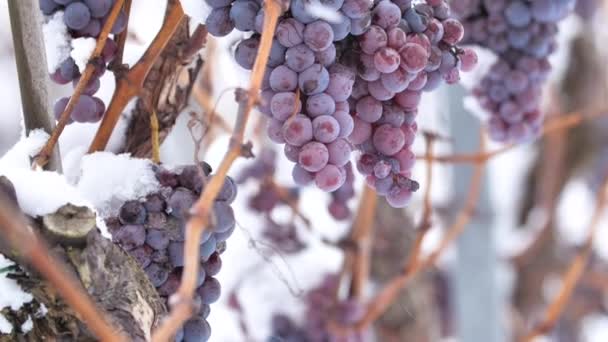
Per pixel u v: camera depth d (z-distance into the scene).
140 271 0.76
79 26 0.82
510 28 0.97
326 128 0.73
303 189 1.32
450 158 1.18
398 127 0.77
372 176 0.78
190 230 0.66
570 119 1.31
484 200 1.38
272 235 1.29
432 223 1.23
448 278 1.68
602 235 2.08
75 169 0.88
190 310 0.65
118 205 0.79
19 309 0.73
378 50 0.74
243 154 0.70
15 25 0.78
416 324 1.52
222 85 1.15
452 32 0.78
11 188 0.72
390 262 1.48
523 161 2.08
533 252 1.99
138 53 0.91
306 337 1.26
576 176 2.04
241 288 1.32
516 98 0.99
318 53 0.74
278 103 0.74
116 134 0.89
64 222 0.73
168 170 0.79
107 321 0.73
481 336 1.40
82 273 0.73
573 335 2.03
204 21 0.77
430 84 0.78
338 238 1.31
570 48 1.88
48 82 0.80
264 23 0.71
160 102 0.90
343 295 1.32
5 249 0.72
